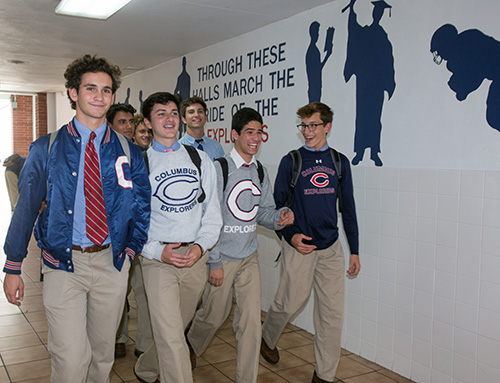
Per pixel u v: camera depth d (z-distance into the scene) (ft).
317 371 10.28
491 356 9.22
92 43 18.11
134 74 24.40
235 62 16.42
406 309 10.78
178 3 12.94
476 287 9.43
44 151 6.90
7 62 23.09
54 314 6.90
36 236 7.04
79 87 6.94
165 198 8.10
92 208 7.06
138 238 7.69
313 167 9.92
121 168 7.31
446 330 9.99
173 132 8.18
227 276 9.19
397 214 10.90
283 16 13.80
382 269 11.31
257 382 10.50
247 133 9.08
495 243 9.09
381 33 11.07
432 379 10.28
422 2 10.17
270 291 15.10
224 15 13.88
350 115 11.97
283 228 10.12
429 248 10.26
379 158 11.27
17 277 6.96
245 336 9.27
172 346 7.98
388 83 10.97
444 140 9.89
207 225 8.48
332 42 12.41
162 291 8.14
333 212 9.98
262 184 9.81
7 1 13.07
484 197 9.23
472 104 9.37
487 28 9.06
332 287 10.10
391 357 11.17
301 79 13.46
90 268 7.11
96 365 7.67
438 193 10.03
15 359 11.33
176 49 18.67
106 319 7.45
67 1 12.27
